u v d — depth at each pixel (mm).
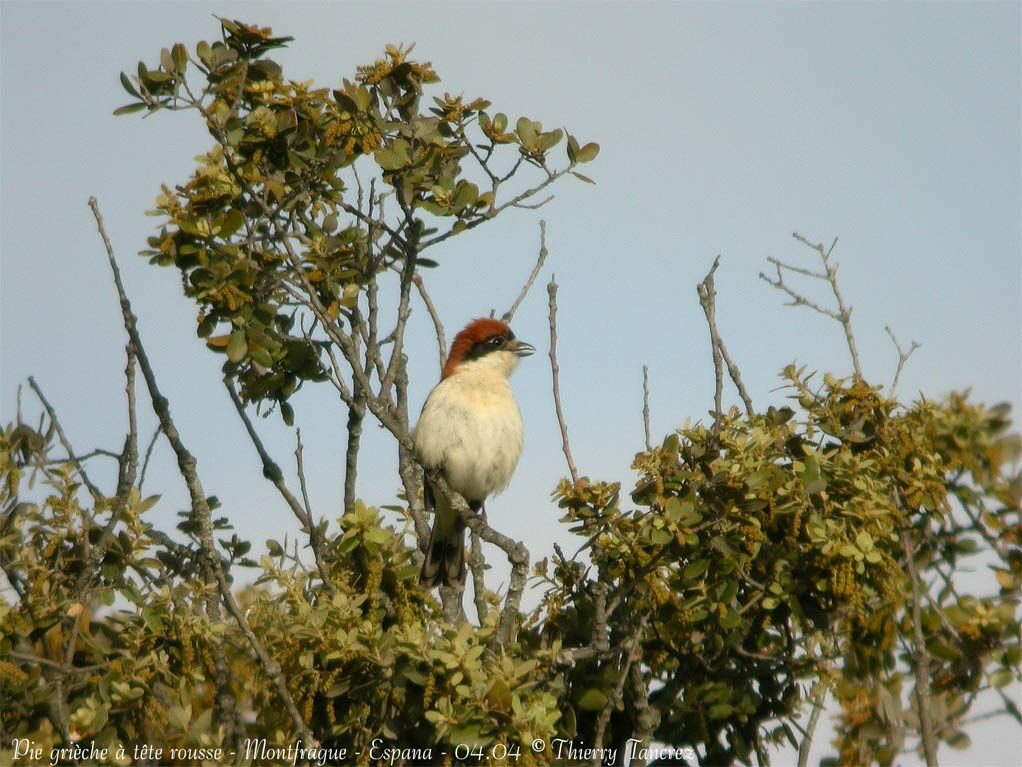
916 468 12680
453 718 10367
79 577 12438
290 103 13898
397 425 13438
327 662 11320
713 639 12617
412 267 14297
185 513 13367
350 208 14453
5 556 12547
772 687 12734
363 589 12344
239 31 13766
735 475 11867
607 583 12602
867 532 11945
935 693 12133
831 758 11984
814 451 12367
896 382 13359
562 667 12000
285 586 11672
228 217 12961
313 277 13867
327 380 13891
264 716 11672
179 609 12125
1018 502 12828
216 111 13547
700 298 13156
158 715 11523
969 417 13117
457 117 14086
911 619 12406
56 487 12555
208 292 12914
